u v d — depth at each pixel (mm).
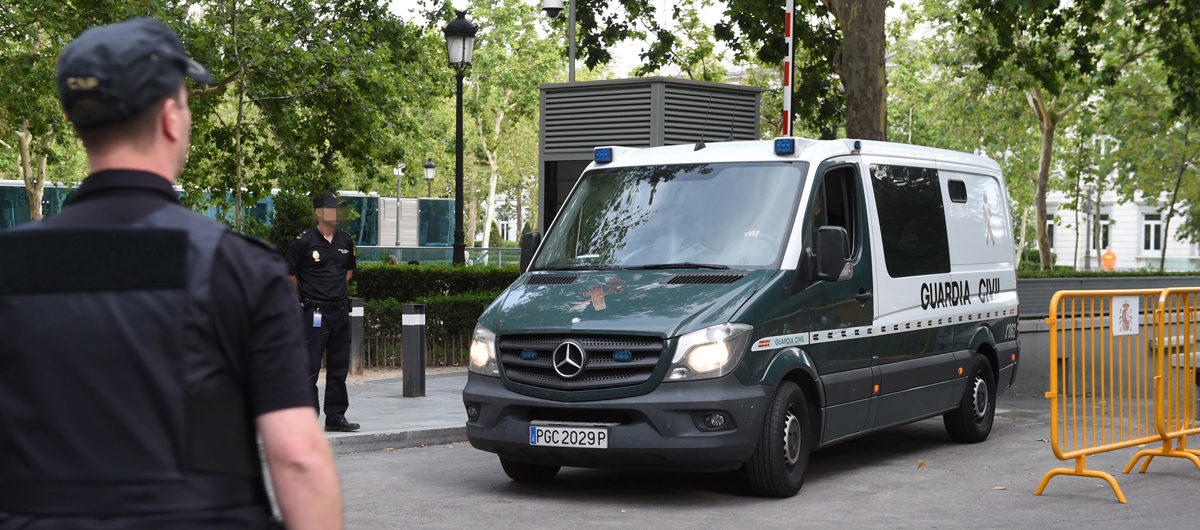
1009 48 18891
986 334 9781
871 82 15336
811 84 19719
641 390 6668
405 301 16875
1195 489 7453
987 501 7113
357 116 20625
